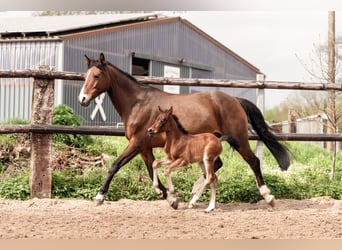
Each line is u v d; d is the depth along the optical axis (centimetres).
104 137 981
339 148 1522
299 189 732
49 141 677
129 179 734
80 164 802
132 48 1614
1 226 509
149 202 670
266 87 712
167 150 608
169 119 596
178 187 723
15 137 841
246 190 693
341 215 583
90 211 590
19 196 677
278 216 574
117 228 510
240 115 638
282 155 661
